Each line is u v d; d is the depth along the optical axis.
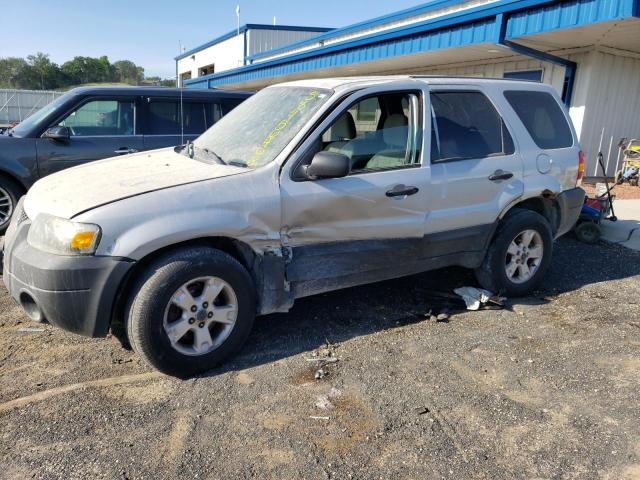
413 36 11.94
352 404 3.21
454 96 4.50
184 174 3.67
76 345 3.87
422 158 4.21
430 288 5.12
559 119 5.22
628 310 4.75
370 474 2.64
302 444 2.84
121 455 2.72
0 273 5.25
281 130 3.90
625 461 2.77
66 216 3.22
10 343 3.88
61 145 6.59
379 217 4.02
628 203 8.90
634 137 11.22
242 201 3.49
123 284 3.28
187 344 3.50
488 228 4.64
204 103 7.57
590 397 3.35
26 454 2.71
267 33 27.81
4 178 6.36
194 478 2.58
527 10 8.98
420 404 3.23
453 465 2.72
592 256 6.40
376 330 4.23
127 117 7.08
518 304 4.86
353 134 4.05
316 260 3.87
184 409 3.12
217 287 3.48
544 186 4.87
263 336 4.08
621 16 7.42
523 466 2.72
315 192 3.72
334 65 15.51
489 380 3.53
